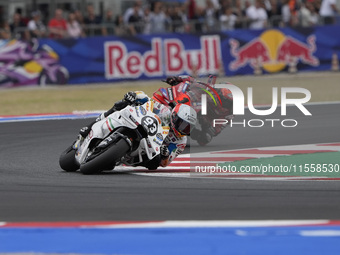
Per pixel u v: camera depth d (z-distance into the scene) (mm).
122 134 25078
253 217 18906
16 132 40938
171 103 30078
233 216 19047
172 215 19297
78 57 67812
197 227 17797
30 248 16078
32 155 32812
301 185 23953
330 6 78562
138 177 25797
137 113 25219
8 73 65062
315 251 15531
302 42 74625
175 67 70812
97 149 25953
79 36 69438
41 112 49906
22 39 65562
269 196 21922
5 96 60781
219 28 73062
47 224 18375
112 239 16734
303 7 75750
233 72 72750
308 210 19766
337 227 17578
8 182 25203
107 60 68688
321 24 76062
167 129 26594
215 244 16172
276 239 16516
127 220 18703
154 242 16422
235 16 74125
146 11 72562
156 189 23266
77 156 26531
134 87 64000
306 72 74812
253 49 73250
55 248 16062
